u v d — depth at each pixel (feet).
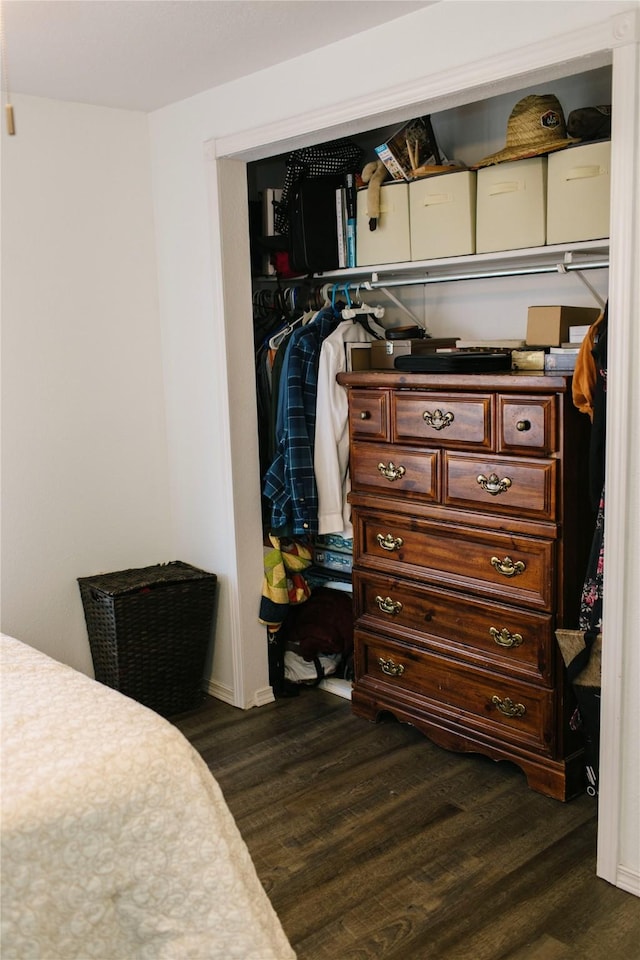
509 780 9.52
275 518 11.06
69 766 5.25
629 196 6.89
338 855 8.22
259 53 9.24
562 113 9.22
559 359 8.94
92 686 6.44
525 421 8.73
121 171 11.45
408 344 10.83
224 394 11.00
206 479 11.64
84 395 11.42
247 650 11.52
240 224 10.91
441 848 8.29
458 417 9.36
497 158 9.39
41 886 4.89
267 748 10.40
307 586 11.71
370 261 10.92
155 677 11.21
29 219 10.73
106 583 11.20
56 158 10.88
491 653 9.50
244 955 5.37
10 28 8.27
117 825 5.16
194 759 5.72
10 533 10.95
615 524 7.30
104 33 8.50
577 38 7.07
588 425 8.73
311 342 11.10
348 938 7.09
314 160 11.26
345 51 8.91
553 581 8.79
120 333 11.68
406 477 10.06
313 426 11.14
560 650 8.60
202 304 11.22
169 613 11.16
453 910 7.40
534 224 9.29
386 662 10.68
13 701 6.07
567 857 8.11
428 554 10.00
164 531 12.40
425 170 10.10
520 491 8.91
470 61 7.84
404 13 8.23
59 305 11.09
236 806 9.13
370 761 10.02
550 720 8.99
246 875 5.60
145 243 11.78
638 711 7.41
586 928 7.14
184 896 5.33
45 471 11.16
